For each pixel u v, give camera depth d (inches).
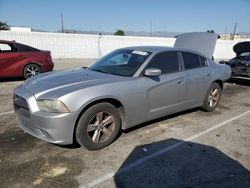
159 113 181.6
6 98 261.3
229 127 196.7
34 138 161.5
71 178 121.3
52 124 132.0
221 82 239.6
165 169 132.2
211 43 329.4
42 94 138.1
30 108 137.5
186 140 168.9
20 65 351.9
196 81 206.4
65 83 148.2
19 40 755.4
